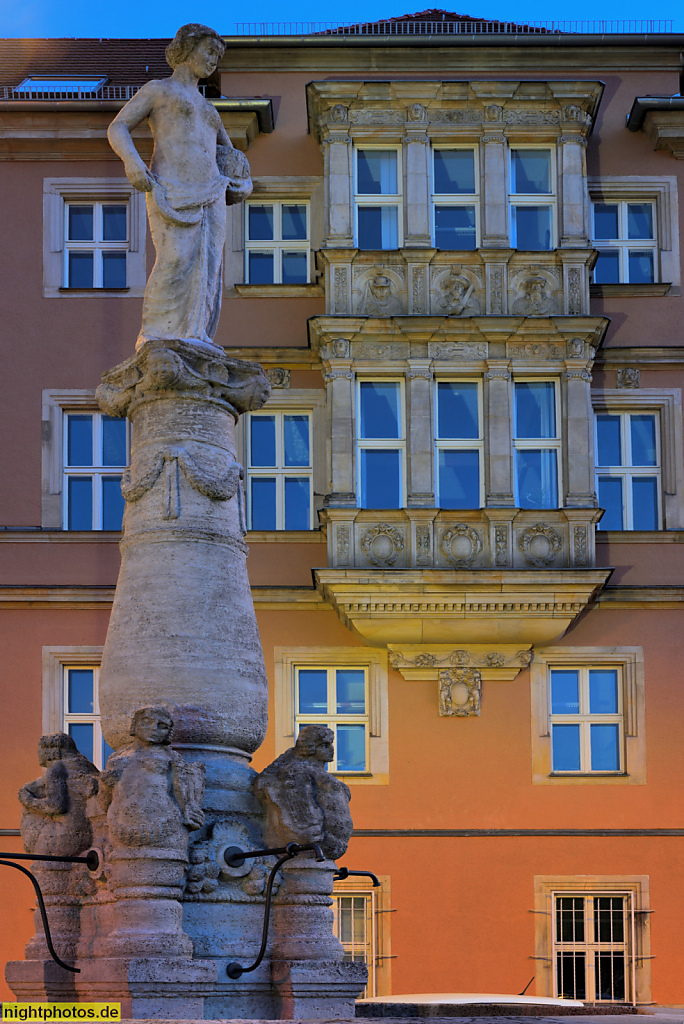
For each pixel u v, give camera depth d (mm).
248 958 11164
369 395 26031
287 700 25750
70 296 27266
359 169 26844
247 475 26797
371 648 25906
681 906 25062
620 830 25297
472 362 25812
